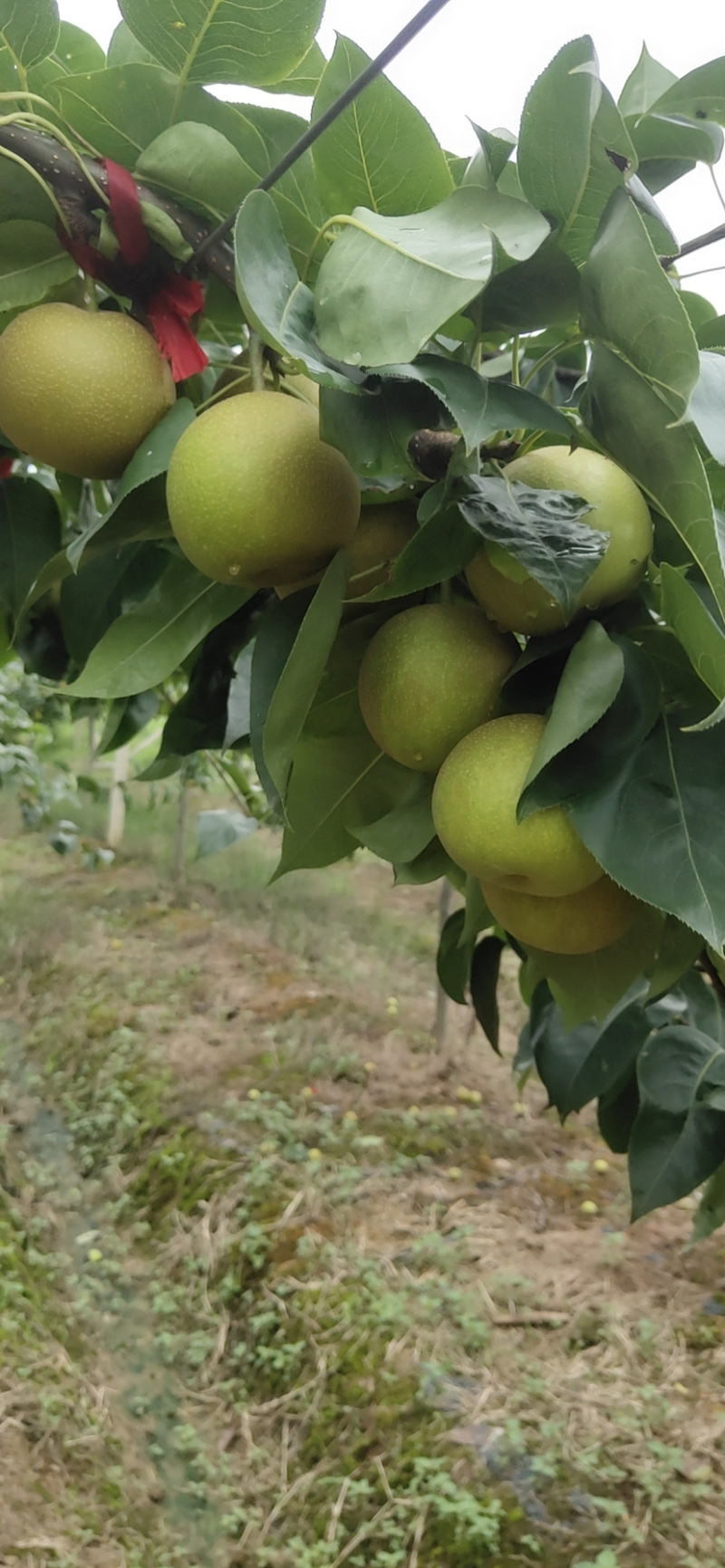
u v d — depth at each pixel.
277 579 0.48
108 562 0.66
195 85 0.52
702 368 0.44
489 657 0.48
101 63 0.61
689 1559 1.69
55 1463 1.84
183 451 0.46
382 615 0.52
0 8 0.50
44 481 0.98
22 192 0.51
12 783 2.91
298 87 0.57
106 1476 1.88
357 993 4.04
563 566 0.42
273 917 4.80
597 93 0.41
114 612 0.66
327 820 0.57
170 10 0.50
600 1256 2.45
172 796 5.02
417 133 0.48
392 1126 3.03
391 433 0.45
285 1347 2.18
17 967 4.14
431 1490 1.83
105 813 6.05
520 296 0.47
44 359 0.49
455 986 0.81
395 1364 2.09
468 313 0.49
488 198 0.43
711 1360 2.12
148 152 0.51
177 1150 2.84
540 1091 3.35
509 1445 1.89
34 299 0.52
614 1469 1.85
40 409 0.49
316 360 0.43
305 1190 2.62
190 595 0.52
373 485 0.49
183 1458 2.02
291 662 0.43
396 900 5.35
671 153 0.53
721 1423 1.95
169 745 0.69
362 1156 2.85
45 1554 1.63
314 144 0.49
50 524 0.67
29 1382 1.98
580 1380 2.06
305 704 0.46
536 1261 2.44
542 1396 2.02
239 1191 2.65
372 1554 1.77
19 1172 2.84
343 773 0.56
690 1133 0.78
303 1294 2.29
